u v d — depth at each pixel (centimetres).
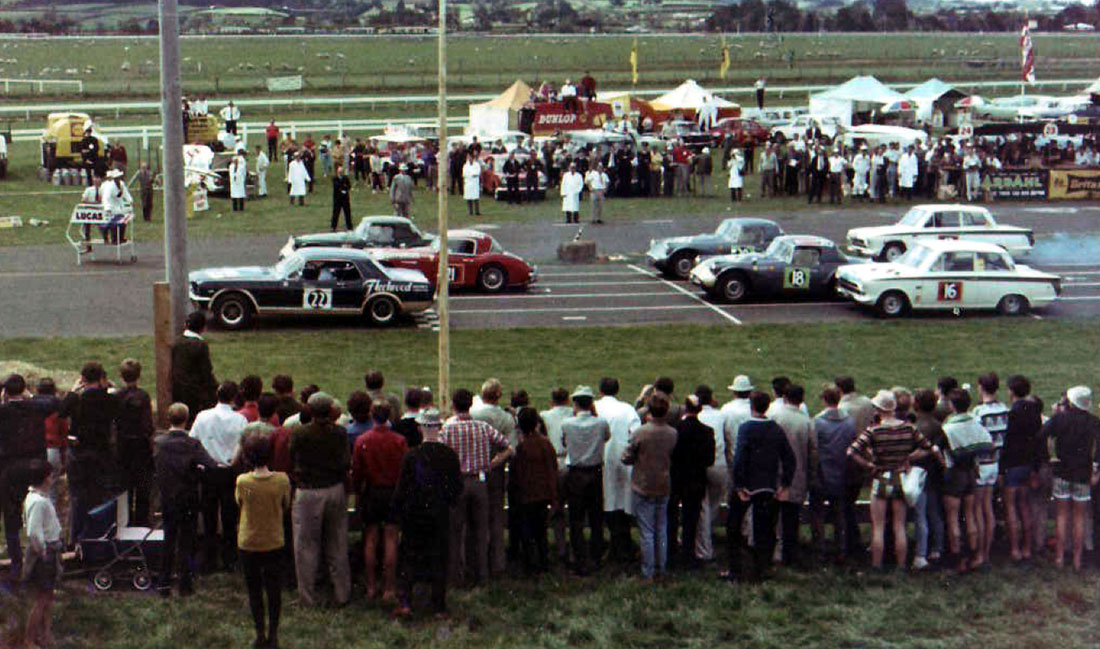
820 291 2720
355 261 2408
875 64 12125
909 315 2581
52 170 4362
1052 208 4081
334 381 1945
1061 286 2856
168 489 1066
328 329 2380
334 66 11631
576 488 1152
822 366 2109
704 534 1202
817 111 6162
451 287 2781
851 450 1155
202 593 1091
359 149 4559
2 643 972
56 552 973
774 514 1141
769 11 18962
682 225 3709
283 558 1009
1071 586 1130
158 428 1361
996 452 1188
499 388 1169
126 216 2966
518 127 5378
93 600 1064
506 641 1007
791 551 1184
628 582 1136
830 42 16175
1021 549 1228
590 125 5294
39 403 1113
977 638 1022
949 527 1180
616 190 4319
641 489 1130
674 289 2855
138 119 6138
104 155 4350
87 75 10325
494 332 2367
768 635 1024
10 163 4800
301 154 4128
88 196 2995
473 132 5481
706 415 1223
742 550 1223
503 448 1127
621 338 2327
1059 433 1171
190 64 11575
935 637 1024
